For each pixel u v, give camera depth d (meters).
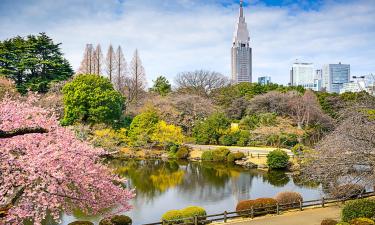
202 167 33.38
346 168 11.95
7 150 8.49
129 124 42.50
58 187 9.18
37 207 8.92
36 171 8.48
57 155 8.80
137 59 57.56
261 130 39.19
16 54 46.16
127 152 38.38
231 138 41.72
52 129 10.13
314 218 15.30
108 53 57.31
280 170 30.42
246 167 32.72
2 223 8.11
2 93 24.84
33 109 10.19
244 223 14.88
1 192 8.27
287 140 37.97
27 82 44.59
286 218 15.49
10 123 9.16
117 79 57.44
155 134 38.47
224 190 24.25
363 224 11.61
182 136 39.78
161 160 37.50
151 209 19.55
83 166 9.64
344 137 12.05
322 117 39.72
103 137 34.72
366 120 12.46
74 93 36.78
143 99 51.44
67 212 10.07
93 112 36.66
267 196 22.19
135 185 25.75
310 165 13.38
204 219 15.23
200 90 62.78
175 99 49.16
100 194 10.31
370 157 11.77
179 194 23.16
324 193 19.27
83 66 57.94
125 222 14.56
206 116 47.47
